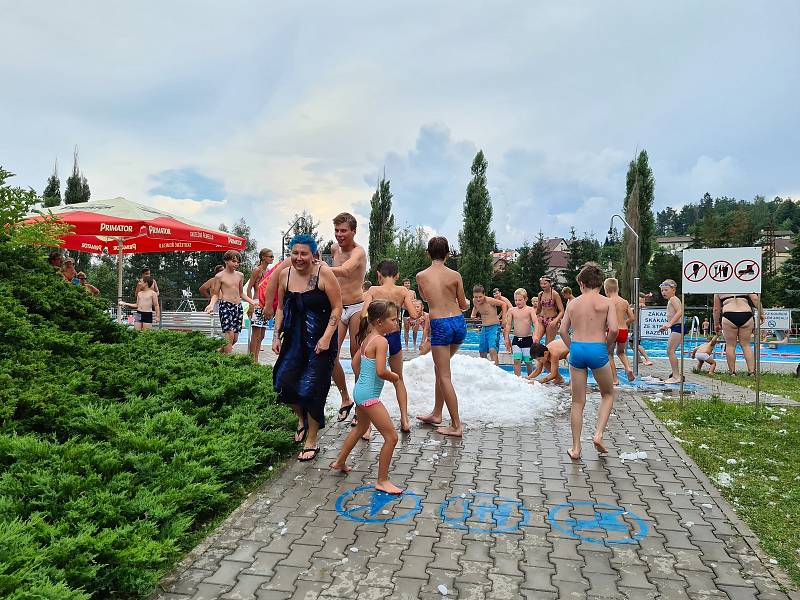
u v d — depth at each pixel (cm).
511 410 741
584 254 6194
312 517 414
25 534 306
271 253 1134
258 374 742
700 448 600
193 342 851
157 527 366
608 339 570
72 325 687
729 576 338
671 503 450
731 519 420
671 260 5447
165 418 505
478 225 4972
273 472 511
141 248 1500
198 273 5334
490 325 1177
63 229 752
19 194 696
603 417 580
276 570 337
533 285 6000
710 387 1012
